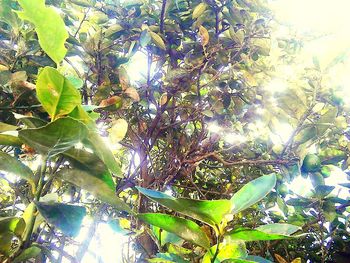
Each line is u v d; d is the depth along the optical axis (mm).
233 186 1188
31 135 291
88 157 333
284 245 1104
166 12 1120
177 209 353
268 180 356
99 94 884
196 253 583
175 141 1162
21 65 765
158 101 1147
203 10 1065
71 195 852
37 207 288
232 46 1081
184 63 1120
